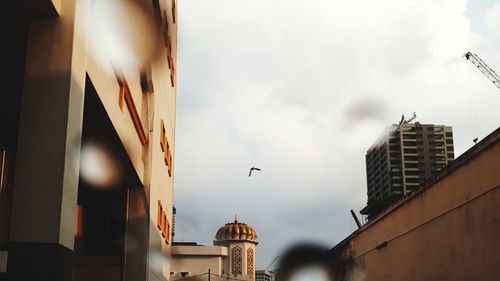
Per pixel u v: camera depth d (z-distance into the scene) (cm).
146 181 1812
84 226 1755
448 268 1353
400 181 5672
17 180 777
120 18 1272
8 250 756
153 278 1950
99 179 1653
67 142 798
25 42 904
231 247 6347
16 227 763
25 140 792
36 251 755
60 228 766
